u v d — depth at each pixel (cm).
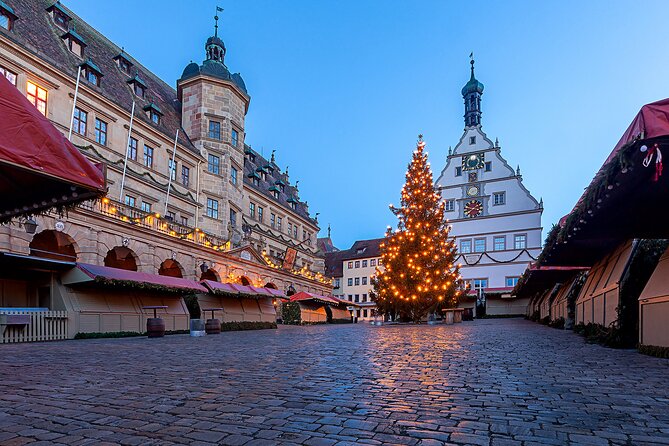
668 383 594
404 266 3403
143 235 2639
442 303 3650
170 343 1478
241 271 3778
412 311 3419
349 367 782
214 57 4175
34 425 412
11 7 2512
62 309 1777
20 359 955
